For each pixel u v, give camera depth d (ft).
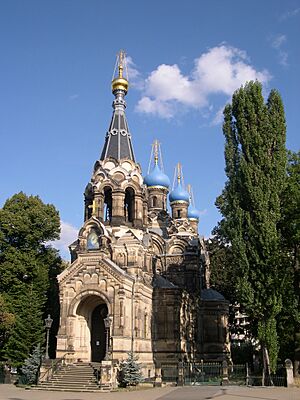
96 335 165.48
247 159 143.64
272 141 143.64
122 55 214.48
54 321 195.11
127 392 123.75
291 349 152.35
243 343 274.36
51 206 202.59
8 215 189.16
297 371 138.21
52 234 201.67
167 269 214.48
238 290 133.80
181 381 143.54
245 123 146.20
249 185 139.03
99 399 105.91
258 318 134.10
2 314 159.84
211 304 219.61
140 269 170.30
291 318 141.49
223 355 211.82
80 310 161.27
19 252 187.42
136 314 158.71
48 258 198.49
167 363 176.24
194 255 214.28
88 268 157.89
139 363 147.74
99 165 189.37
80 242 166.61
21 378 152.35
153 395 113.80
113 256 170.09
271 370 129.49
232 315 232.32
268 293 131.23
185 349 186.91
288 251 143.54
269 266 133.08
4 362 167.32
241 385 137.18
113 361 142.31
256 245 135.85
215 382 144.56
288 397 104.17
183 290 191.42
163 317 182.80
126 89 209.87
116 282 153.48
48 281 191.72
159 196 246.06
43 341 172.76
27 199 198.08
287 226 140.56
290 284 136.87
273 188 139.03
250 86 148.87
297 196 136.15
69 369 144.66
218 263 234.79
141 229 183.62
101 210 180.24
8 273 181.88
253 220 138.51
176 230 229.45
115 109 205.16
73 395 117.19
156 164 252.42
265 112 145.79
